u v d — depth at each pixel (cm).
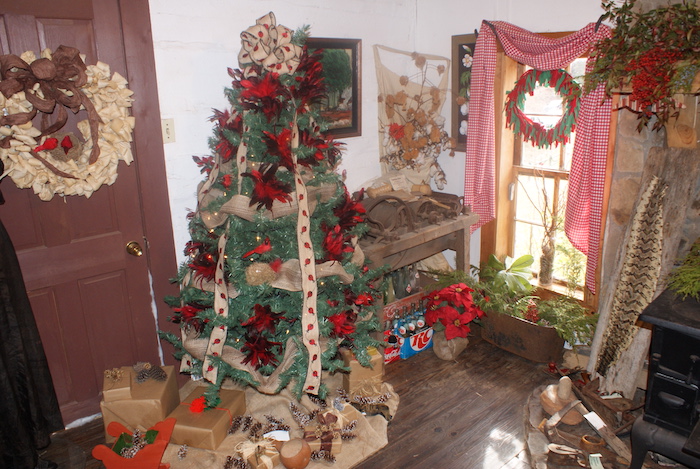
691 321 176
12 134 207
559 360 307
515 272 326
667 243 241
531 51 285
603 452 218
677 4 210
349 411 253
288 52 222
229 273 225
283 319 230
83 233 243
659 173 245
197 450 236
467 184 328
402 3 346
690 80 209
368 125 344
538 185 321
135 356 272
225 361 225
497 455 236
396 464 231
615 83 229
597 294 295
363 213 254
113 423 237
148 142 249
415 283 334
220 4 262
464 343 314
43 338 242
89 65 221
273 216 217
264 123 219
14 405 209
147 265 265
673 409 186
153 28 242
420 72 356
